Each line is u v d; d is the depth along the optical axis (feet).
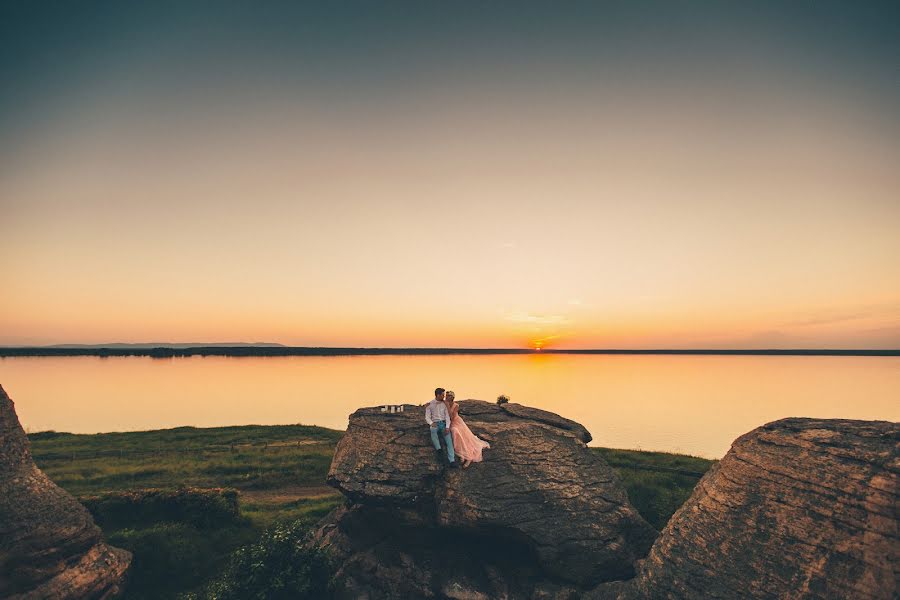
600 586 44.47
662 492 82.28
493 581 48.62
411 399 326.03
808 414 255.70
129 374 533.55
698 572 37.78
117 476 108.88
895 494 31.94
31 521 43.96
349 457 57.88
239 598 45.57
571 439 60.54
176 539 57.82
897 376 564.30
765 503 38.04
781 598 33.17
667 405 290.35
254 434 170.19
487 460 55.06
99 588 46.85
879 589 30.07
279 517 73.31
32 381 428.56
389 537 56.03
